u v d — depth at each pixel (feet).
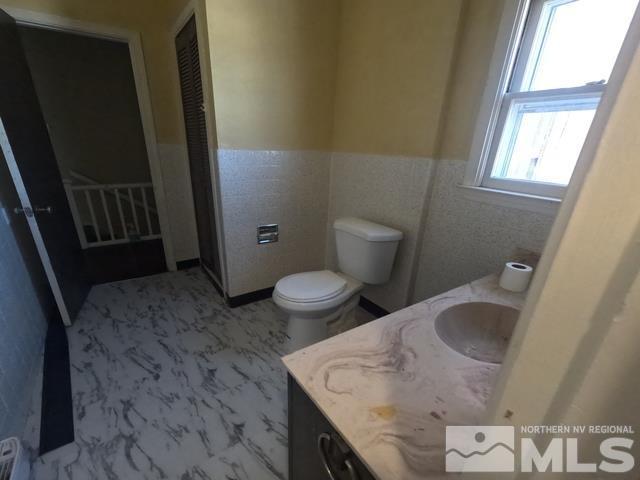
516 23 3.76
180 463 3.67
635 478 0.80
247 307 7.09
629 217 0.68
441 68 4.58
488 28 4.08
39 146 5.96
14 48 5.54
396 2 5.01
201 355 5.51
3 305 4.31
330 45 6.28
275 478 3.54
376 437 1.71
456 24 4.28
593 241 0.76
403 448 1.65
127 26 6.69
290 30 5.72
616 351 0.74
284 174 6.69
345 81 6.40
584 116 3.50
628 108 0.67
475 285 3.72
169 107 7.70
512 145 4.28
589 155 0.76
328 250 7.94
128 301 7.27
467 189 4.67
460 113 4.62
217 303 7.26
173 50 7.19
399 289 6.12
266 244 7.01
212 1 4.87
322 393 1.99
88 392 4.61
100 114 10.77
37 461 3.59
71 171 10.70
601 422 0.81
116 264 9.17
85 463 3.61
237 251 6.66
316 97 6.50
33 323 5.29
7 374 3.96
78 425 4.07
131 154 11.63
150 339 5.91
